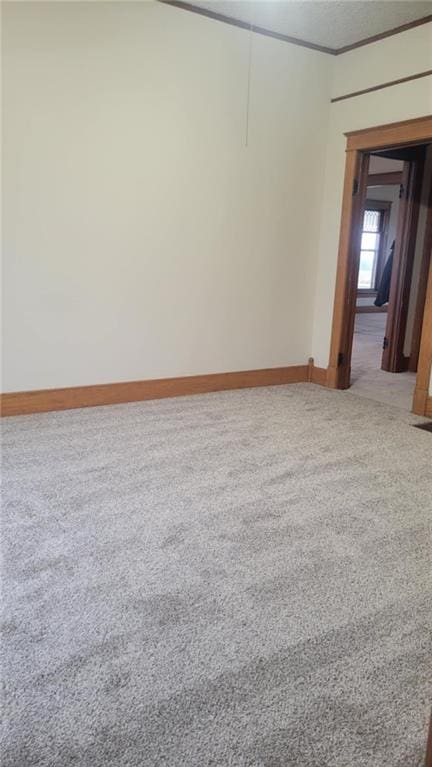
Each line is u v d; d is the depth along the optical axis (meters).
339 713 1.42
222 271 4.33
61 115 3.42
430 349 3.93
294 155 4.48
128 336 3.99
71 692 1.45
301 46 4.29
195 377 4.40
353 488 2.76
